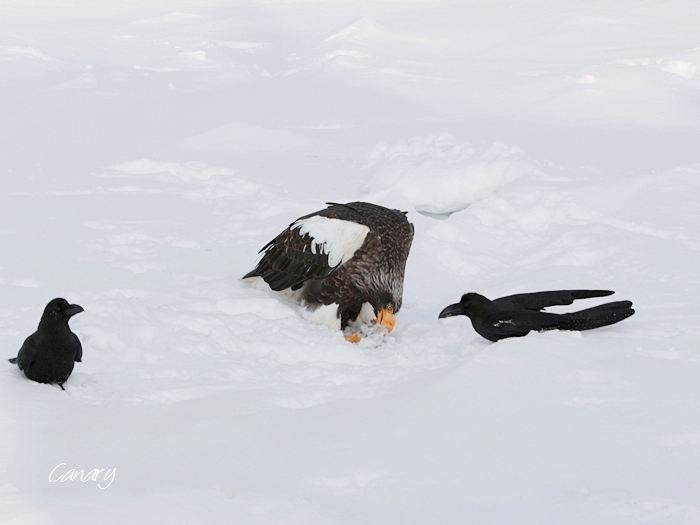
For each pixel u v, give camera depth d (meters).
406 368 9.56
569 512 5.71
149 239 14.72
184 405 7.99
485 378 8.23
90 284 11.97
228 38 51.22
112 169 20.36
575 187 17.30
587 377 8.25
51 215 15.92
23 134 24.38
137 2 68.44
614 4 56.38
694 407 7.48
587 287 12.01
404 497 6.02
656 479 6.22
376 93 31.83
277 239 11.74
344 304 11.11
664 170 18.73
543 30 47.94
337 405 8.05
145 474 6.32
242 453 6.78
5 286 11.76
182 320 10.38
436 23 53.03
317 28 55.06
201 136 23.50
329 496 6.07
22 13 61.00
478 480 6.27
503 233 15.42
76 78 34.38
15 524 5.11
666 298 11.34
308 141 23.41
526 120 25.89
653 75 30.88
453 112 27.95
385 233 10.91
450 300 12.46
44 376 8.29
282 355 9.77
